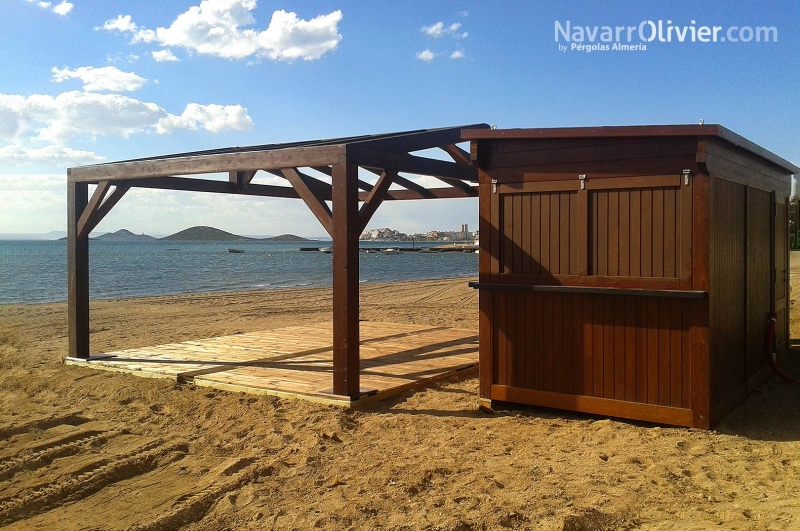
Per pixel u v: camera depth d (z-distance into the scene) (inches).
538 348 220.8
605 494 146.0
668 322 197.0
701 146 184.9
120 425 217.3
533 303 221.9
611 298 206.7
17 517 145.9
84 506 152.0
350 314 233.3
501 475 161.5
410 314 566.6
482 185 231.0
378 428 208.5
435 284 1010.1
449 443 191.0
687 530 125.0
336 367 235.3
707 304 189.5
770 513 131.3
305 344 358.6
